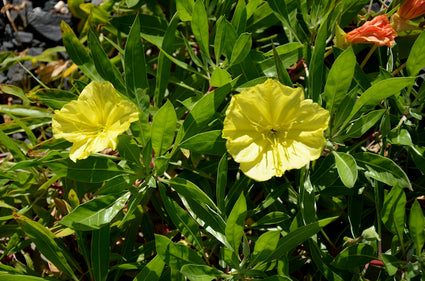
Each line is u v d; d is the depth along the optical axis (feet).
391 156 2.99
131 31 2.72
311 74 2.73
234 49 2.78
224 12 3.06
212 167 2.96
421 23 2.98
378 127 2.98
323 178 2.83
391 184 2.69
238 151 2.53
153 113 2.88
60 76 3.43
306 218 2.70
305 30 3.12
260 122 2.54
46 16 3.59
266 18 3.06
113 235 2.92
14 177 2.96
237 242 2.62
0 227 2.95
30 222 2.65
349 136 2.73
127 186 2.70
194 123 2.70
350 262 2.70
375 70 3.13
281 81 2.70
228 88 2.66
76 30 3.60
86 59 2.82
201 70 3.15
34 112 3.03
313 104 2.52
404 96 2.87
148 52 3.34
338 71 2.64
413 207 2.63
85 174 2.65
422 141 2.97
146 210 2.97
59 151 2.69
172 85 3.24
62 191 3.05
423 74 3.03
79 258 3.00
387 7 3.08
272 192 2.77
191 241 2.70
